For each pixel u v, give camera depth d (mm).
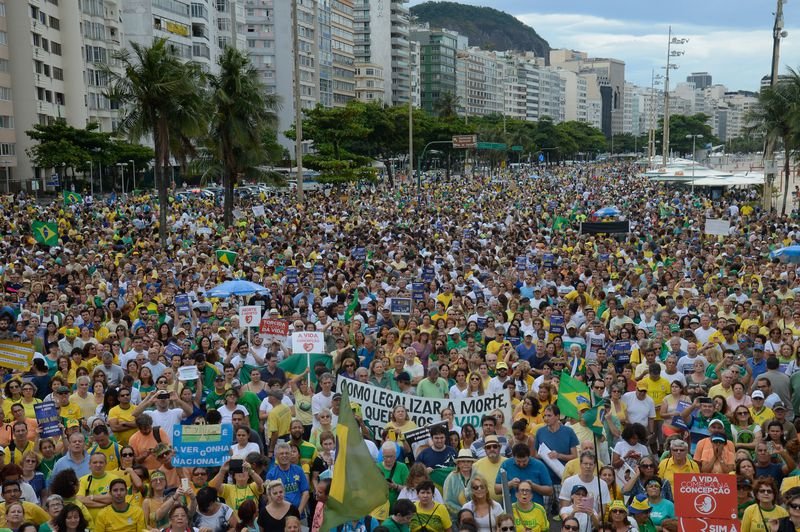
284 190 91750
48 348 17344
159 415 12648
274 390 13273
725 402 13328
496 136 162500
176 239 38250
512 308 20156
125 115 42312
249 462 10805
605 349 16484
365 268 27891
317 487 10469
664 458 11477
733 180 76000
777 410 11898
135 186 94562
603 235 37812
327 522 8750
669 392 14133
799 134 56844
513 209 54656
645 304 19812
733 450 11680
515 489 10477
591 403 11641
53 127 81188
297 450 11117
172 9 116312
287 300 21875
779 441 11375
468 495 10492
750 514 9922
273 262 29078
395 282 24812
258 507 10453
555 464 11430
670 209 54219
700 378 15000
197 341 17656
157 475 10211
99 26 101188
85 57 98812
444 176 143375
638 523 10133
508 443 12164
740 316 19312
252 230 41906
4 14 85375
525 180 120188
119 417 12578
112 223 45688
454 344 17250
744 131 62500
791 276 23641
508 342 17062
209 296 21328
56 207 51656
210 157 50875
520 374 14828
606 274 25219
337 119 81438
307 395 14344
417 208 56594
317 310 20562
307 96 158750
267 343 17000
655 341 16000
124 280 25188
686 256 29391
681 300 20500
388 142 106250
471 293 22844
